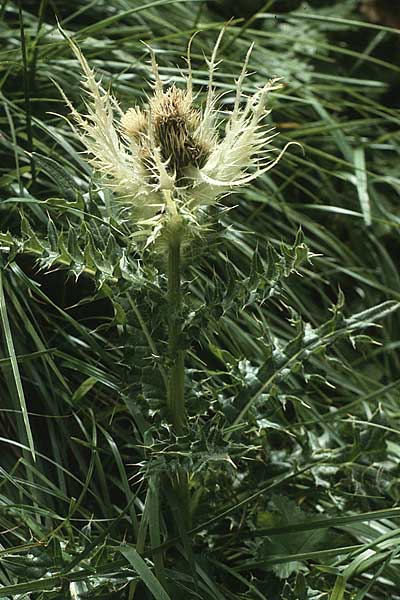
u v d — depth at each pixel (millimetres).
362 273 921
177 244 636
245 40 969
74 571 639
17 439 729
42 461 728
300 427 772
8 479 675
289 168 952
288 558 669
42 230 757
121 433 739
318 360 834
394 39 1107
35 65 821
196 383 675
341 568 692
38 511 655
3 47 868
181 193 613
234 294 652
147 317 653
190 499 680
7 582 650
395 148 955
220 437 635
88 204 685
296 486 729
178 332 644
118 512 713
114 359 750
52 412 723
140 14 920
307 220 889
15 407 717
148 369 656
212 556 692
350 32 1107
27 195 739
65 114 841
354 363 864
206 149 629
